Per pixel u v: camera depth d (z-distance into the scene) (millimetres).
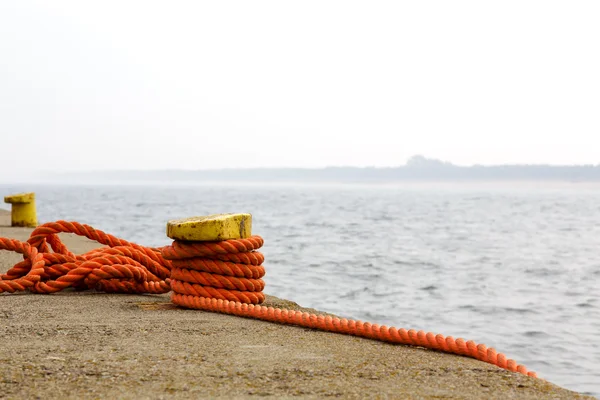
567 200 102875
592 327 8688
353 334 4656
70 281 6324
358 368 3699
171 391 3178
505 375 3617
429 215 46000
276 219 37312
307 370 3621
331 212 48969
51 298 6031
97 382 3297
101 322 4887
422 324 8773
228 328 4746
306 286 11734
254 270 5738
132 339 4297
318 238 23234
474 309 9867
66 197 93312
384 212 50250
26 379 3324
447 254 18359
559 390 3375
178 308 5672
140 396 3092
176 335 4453
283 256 16734
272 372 3559
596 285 12648
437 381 3475
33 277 6238
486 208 63781
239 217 5738
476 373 3648
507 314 9531
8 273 6602
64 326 4695
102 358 3768
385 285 12055
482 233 27891
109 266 6301
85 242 11688
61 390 3160
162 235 23594
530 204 79625
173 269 5832
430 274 13891
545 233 28422
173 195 114938
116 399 3045
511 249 20406
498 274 14156
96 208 52656
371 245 20766
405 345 4375
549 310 9859
